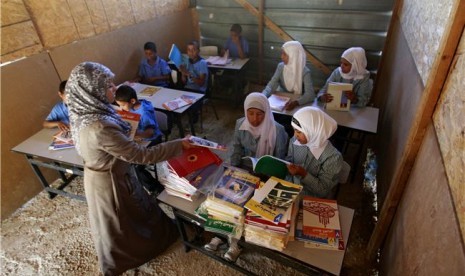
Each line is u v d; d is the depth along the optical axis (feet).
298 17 12.99
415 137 4.56
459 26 3.49
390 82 9.12
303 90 9.57
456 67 3.58
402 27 8.95
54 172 9.86
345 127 7.71
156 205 6.97
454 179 3.12
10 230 8.23
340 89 8.16
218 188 4.95
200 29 15.87
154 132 8.30
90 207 5.71
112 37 11.33
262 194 4.66
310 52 13.65
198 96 10.42
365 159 9.88
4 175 8.48
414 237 4.13
